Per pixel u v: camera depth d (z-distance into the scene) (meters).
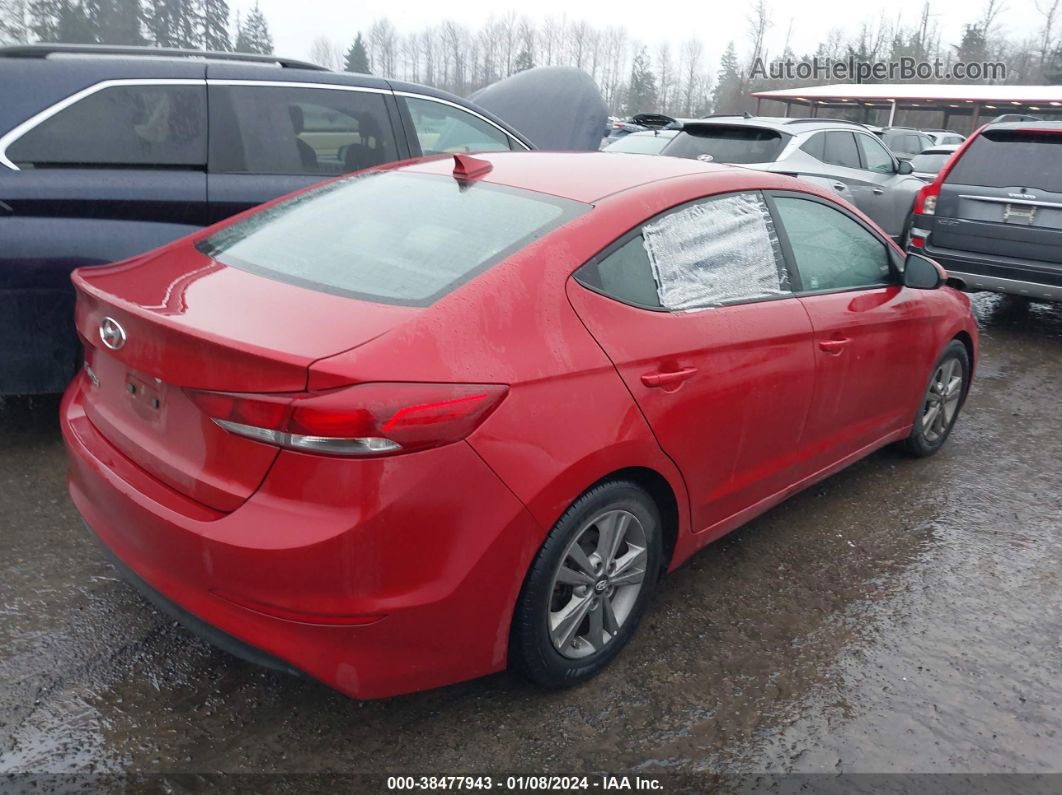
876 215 9.43
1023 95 28.55
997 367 6.44
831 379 3.44
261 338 2.10
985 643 3.02
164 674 2.65
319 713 2.53
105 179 4.00
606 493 2.51
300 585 2.06
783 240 3.30
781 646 2.95
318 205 3.00
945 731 2.58
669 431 2.67
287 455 2.03
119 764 2.30
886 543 3.70
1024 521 3.96
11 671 2.61
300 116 4.59
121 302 2.33
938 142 21.22
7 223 3.78
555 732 2.50
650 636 2.97
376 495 2.03
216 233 2.99
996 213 6.96
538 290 2.40
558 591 2.59
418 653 2.23
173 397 2.23
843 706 2.66
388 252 2.54
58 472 3.88
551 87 7.52
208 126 4.30
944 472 4.47
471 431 2.14
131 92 4.12
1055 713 2.68
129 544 2.37
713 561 3.49
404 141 4.96
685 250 2.87
